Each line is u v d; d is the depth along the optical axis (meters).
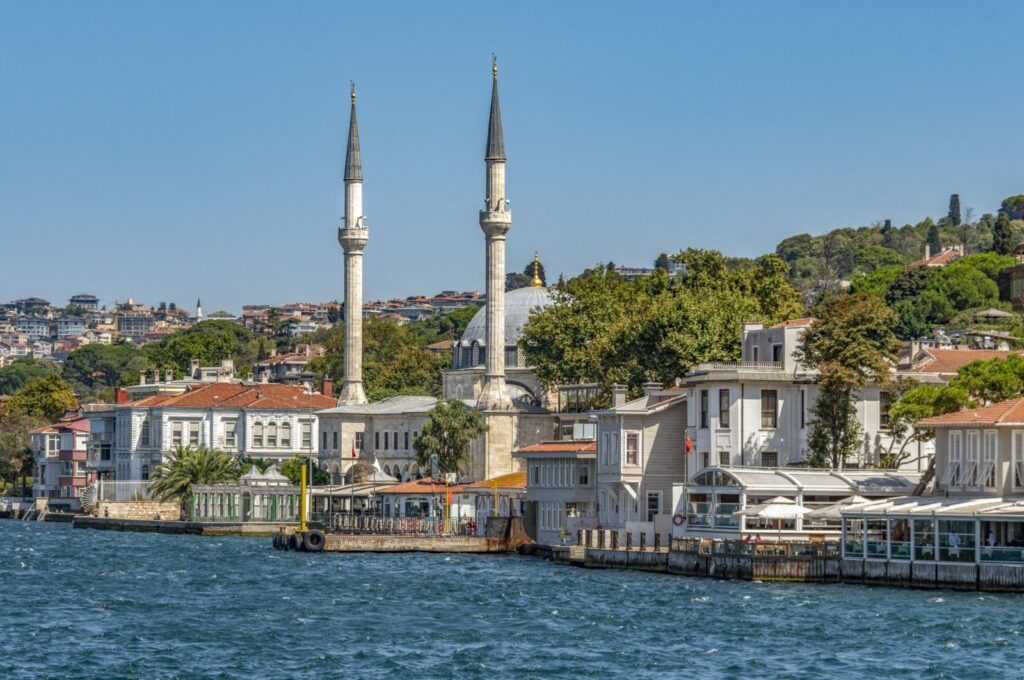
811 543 130.12
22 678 85.38
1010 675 84.56
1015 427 123.75
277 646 97.00
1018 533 118.88
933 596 113.88
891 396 158.00
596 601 118.19
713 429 156.25
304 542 180.38
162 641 99.12
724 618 105.94
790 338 162.38
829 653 91.62
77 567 156.50
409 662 90.44
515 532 180.88
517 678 85.19
